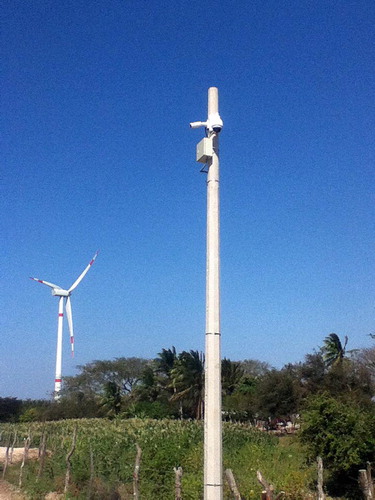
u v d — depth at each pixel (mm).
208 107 8875
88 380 75188
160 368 59344
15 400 70500
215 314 8086
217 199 8578
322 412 19266
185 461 18391
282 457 23062
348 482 18234
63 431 34406
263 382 48781
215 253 8359
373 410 20578
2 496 18734
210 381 7816
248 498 14531
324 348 48875
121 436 25562
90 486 16969
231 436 28312
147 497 15727
